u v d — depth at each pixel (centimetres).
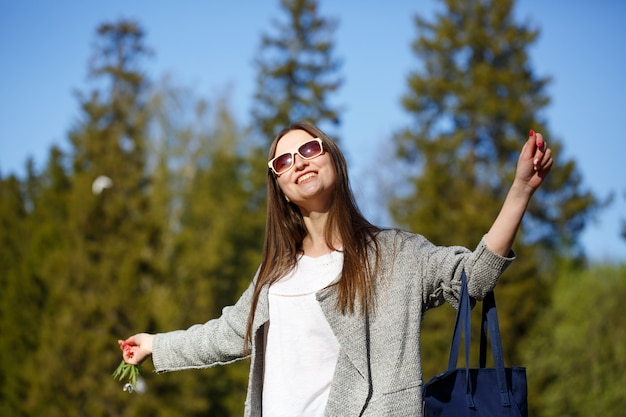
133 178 2697
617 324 2419
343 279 308
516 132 2822
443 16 2964
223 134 3397
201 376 2520
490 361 2148
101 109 3319
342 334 304
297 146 334
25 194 3403
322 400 306
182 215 3200
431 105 2928
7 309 2509
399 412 293
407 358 299
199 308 2705
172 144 3378
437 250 312
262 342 327
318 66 3325
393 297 306
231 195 3120
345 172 335
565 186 2830
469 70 2891
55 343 2298
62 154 3284
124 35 3494
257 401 322
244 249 3053
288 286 321
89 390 2288
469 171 2748
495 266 294
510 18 2927
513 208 292
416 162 2920
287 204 343
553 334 2438
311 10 3347
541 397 2384
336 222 325
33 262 2547
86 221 2517
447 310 2430
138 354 373
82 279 2398
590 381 2381
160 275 2523
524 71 2861
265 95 3303
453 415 293
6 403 2408
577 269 2652
